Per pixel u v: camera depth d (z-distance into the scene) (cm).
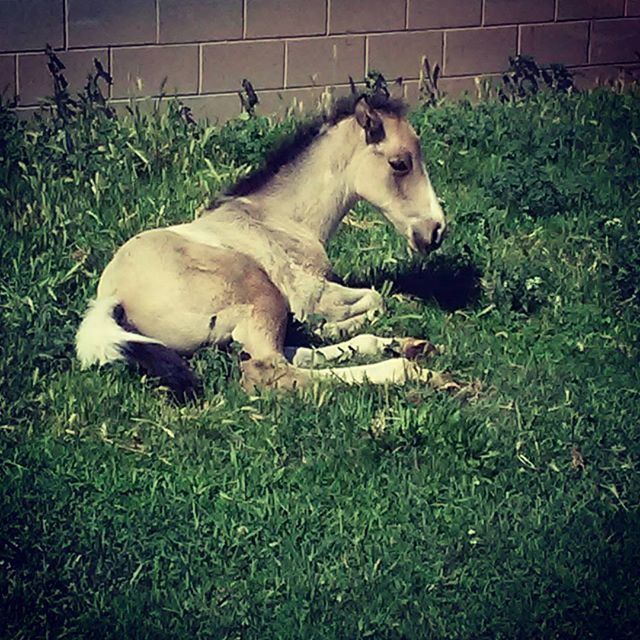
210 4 1608
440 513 989
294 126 1594
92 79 1586
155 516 973
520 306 1281
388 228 1413
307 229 1198
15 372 1120
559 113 1702
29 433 1055
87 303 1208
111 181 1460
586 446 1066
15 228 1341
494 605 909
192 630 881
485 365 1174
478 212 1431
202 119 1638
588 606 910
